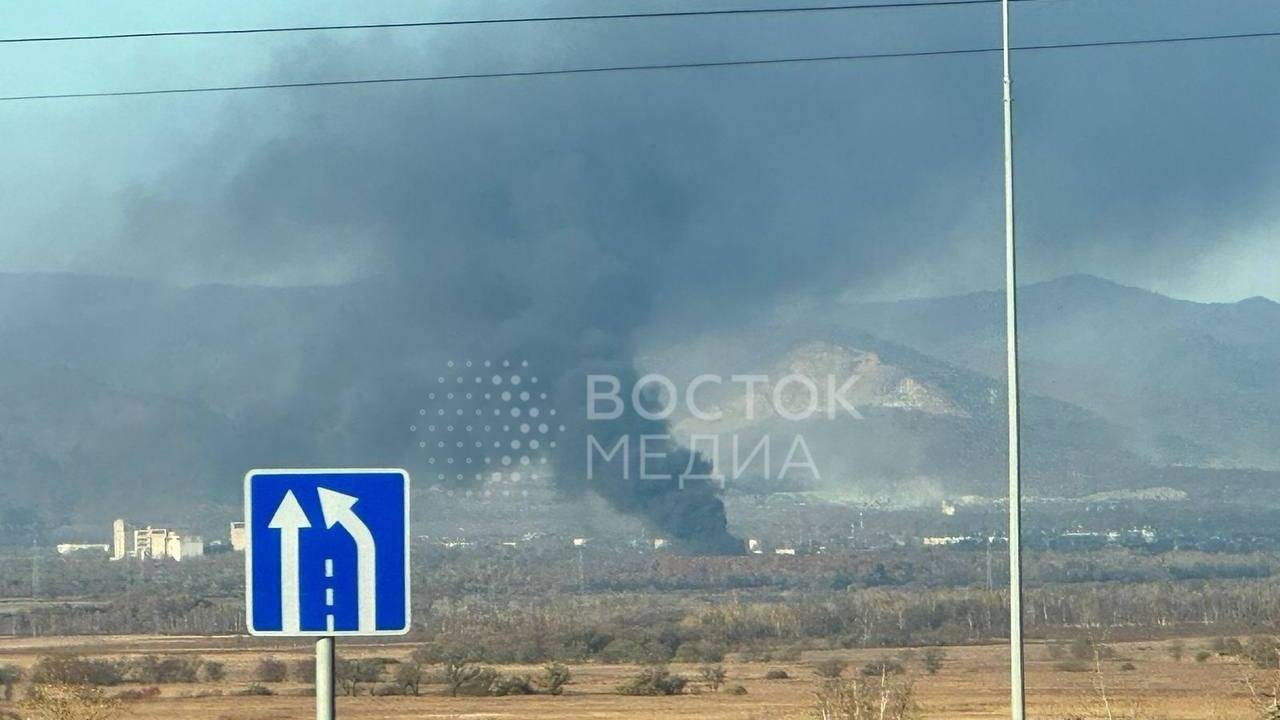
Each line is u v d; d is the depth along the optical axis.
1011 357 76.44
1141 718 172.75
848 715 158.38
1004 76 81.31
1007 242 78.75
